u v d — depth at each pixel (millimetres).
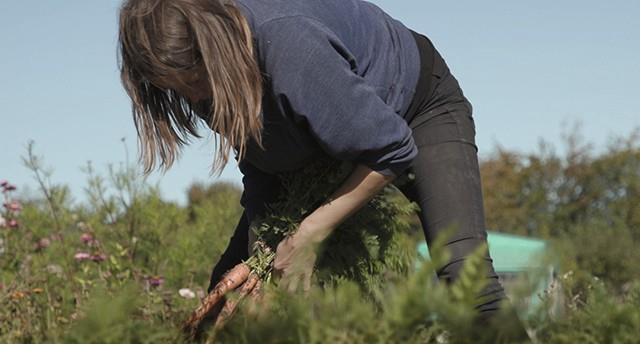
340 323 1532
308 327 1549
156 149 2938
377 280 3160
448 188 3074
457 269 2959
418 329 1570
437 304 1495
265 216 3299
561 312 1751
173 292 5289
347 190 2889
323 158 3082
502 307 1604
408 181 3145
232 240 3656
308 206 3066
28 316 3924
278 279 2896
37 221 6160
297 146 2992
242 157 2887
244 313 1830
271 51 2693
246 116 2705
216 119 2736
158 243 6242
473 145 3201
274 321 1607
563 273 1843
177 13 2633
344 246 3150
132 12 2684
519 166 17688
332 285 2934
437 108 3174
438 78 3201
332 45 2756
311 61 2688
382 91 3014
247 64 2662
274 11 2723
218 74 2617
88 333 1526
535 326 1680
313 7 2848
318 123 2730
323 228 2914
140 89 2865
